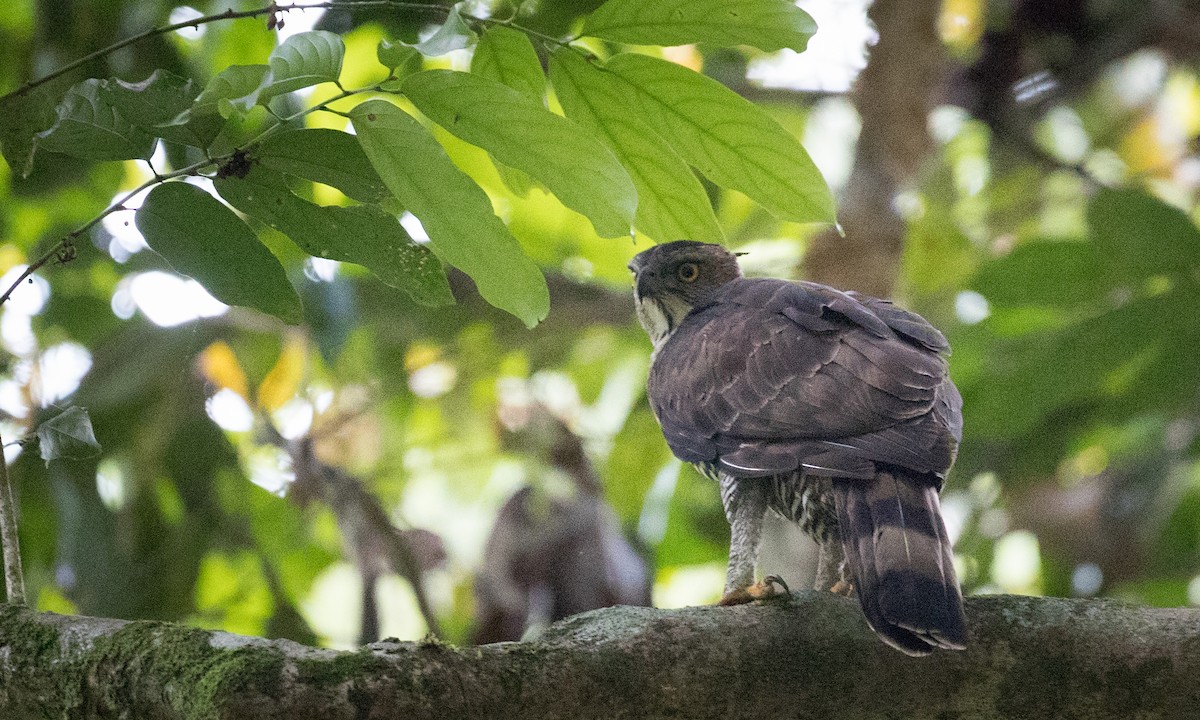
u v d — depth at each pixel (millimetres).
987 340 11273
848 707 5977
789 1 5867
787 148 6359
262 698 4922
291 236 6238
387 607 13359
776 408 7422
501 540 12680
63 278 13281
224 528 12805
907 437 6797
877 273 12367
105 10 11758
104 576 12383
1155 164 16547
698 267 10023
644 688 5629
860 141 12727
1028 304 10656
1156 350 10758
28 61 12297
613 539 12859
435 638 5352
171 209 6133
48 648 5301
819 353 7477
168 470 12734
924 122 12586
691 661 5734
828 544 7598
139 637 5207
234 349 13219
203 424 12789
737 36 5977
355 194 6129
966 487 12641
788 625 5922
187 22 5984
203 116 5859
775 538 11117
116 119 5863
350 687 5035
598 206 5836
